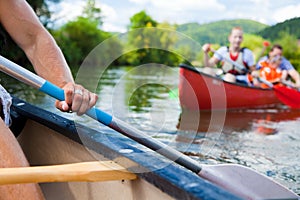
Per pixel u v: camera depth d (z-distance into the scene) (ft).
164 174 2.38
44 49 3.65
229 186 3.18
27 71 3.21
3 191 2.89
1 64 3.17
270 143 6.93
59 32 32.76
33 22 3.80
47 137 3.91
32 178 2.58
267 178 3.29
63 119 3.63
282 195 3.26
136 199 2.76
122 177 2.66
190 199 2.14
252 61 13.26
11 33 3.83
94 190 3.27
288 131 7.97
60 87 3.40
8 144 3.05
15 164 2.99
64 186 3.70
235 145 6.71
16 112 4.07
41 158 4.05
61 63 3.58
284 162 5.90
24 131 4.30
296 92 11.40
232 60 13.20
